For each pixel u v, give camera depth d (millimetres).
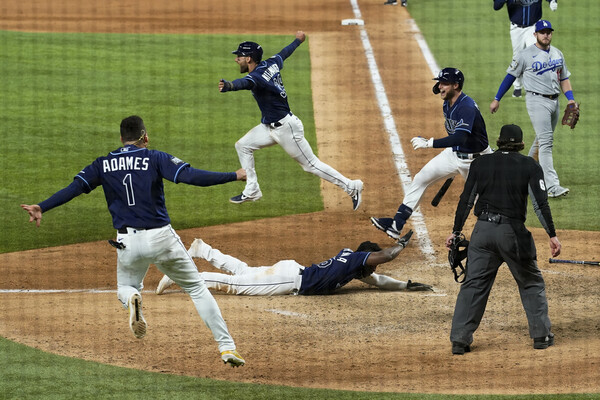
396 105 66500
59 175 52125
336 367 26219
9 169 52750
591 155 55531
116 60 79062
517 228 27156
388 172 52688
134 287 25891
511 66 46312
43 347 27500
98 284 35719
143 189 24719
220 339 25062
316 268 33500
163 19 97375
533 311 27734
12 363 25938
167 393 23797
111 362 26359
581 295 33156
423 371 25844
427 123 62250
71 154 55812
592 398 23500
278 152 58281
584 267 36625
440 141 35625
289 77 74375
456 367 26156
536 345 27797
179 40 86875
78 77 73375
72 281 36094
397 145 57531
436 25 92812
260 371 25875
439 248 40062
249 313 31297
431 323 30484
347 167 53594
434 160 38125
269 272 33594
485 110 64812
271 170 54531
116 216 25062
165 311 31578
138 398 23438
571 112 45781
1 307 32031
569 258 37969
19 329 29250
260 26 93688
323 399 23469
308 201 48812
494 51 82062
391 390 24250
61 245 41594
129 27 92688
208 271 38188
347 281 33562
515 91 68375
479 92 69375
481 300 27562
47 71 74688
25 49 81312
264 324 30156
